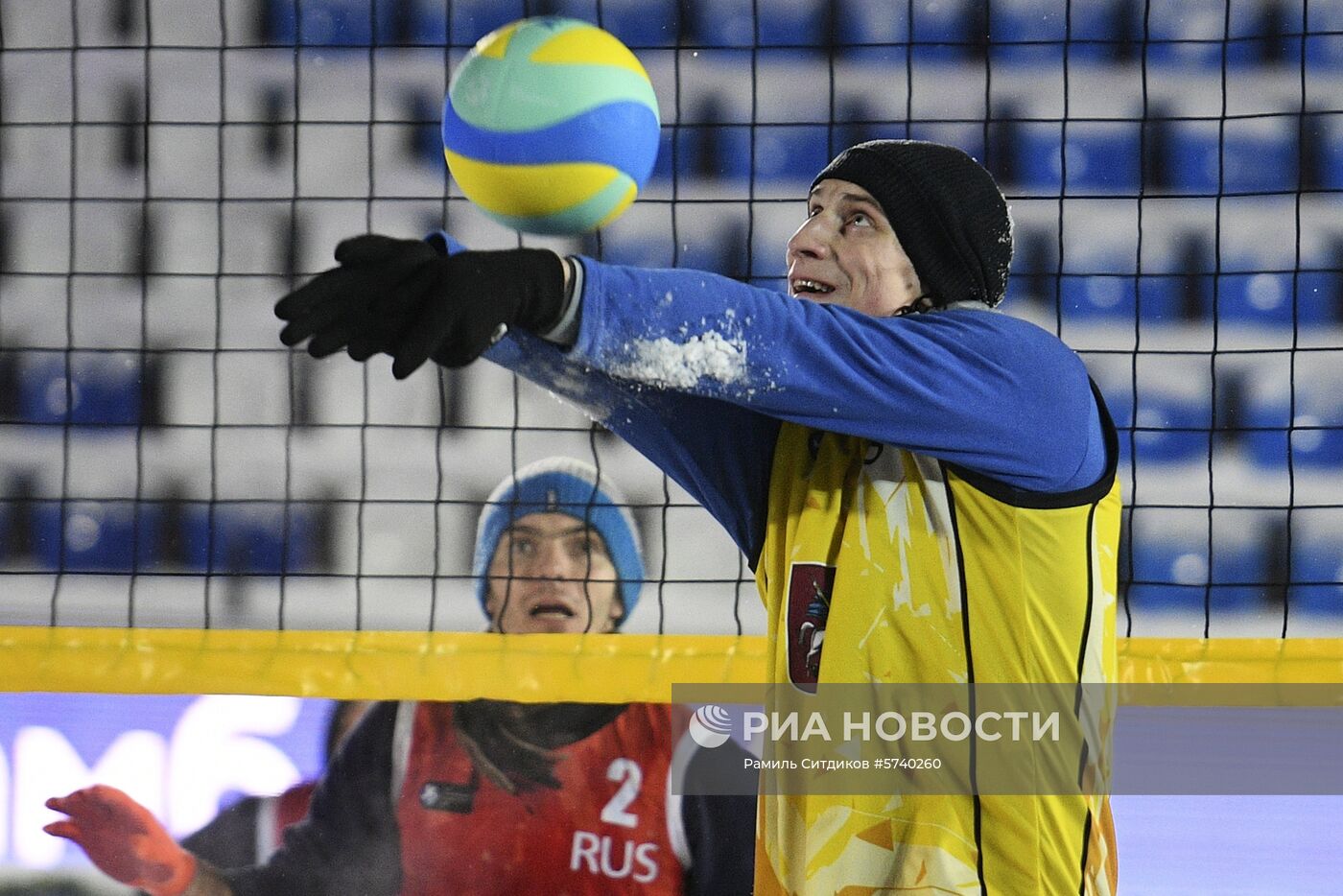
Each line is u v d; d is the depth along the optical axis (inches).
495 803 462.3
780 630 226.5
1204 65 813.9
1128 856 477.7
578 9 840.9
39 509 813.9
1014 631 216.5
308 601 776.3
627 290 190.4
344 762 474.0
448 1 851.4
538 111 210.1
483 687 512.7
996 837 215.3
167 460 816.3
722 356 193.6
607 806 457.1
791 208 820.6
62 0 863.1
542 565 567.8
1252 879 466.0
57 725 533.6
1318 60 805.9
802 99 830.5
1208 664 557.0
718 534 724.7
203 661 554.9
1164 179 810.8
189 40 862.5
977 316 219.1
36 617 768.9
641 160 219.8
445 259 180.5
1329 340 784.9
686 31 836.0
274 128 856.3
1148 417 783.7
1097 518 226.1
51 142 861.2
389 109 853.2
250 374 829.2
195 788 526.0
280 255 850.8
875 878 217.0
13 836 511.8
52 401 833.5
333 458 797.9
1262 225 797.2
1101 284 803.4
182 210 853.8
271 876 472.1
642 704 471.8
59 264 852.0
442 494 786.8
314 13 857.5
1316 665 554.6
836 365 197.5
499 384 786.2
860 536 220.8
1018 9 821.2
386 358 801.6
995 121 800.3
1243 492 769.6
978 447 208.7
